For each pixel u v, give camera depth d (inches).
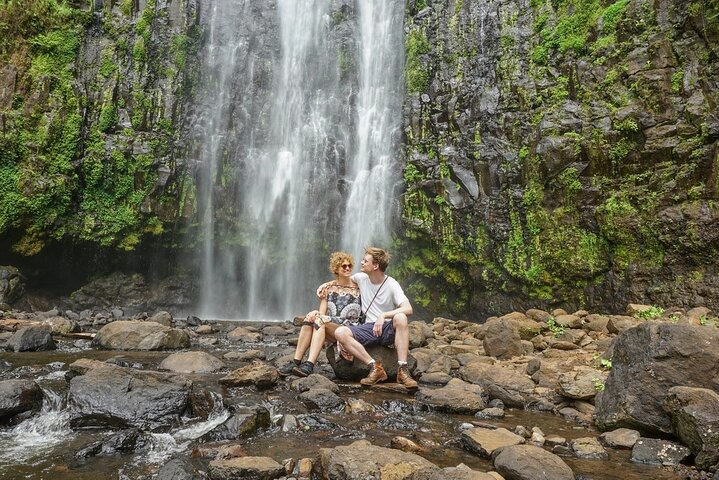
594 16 497.4
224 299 711.1
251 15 737.6
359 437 165.0
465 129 589.3
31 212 565.3
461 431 173.6
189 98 682.2
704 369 165.6
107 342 338.3
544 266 489.1
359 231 669.3
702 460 140.2
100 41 633.6
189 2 687.7
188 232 674.2
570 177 471.8
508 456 136.4
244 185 700.0
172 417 178.4
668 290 396.2
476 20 612.4
